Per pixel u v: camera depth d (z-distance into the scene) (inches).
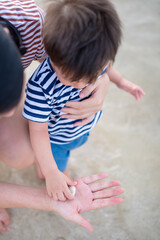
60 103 22.2
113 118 37.6
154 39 52.1
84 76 18.3
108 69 29.8
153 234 27.0
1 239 25.7
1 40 14.4
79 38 17.3
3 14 19.2
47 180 22.7
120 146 34.5
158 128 36.9
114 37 18.5
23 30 20.1
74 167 32.1
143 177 31.6
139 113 38.5
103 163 32.7
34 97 20.9
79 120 25.1
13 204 23.4
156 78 44.1
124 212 28.5
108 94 40.9
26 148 25.0
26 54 21.7
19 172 31.2
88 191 24.7
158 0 63.8
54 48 17.8
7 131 23.9
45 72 20.6
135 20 56.4
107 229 27.2
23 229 26.7
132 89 31.7
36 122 21.7
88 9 17.8
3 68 14.3
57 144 26.5
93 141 34.8
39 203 23.6
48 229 26.9
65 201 23.7
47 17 18.8
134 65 46.1
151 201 29.5
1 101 14.7
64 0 18.8
